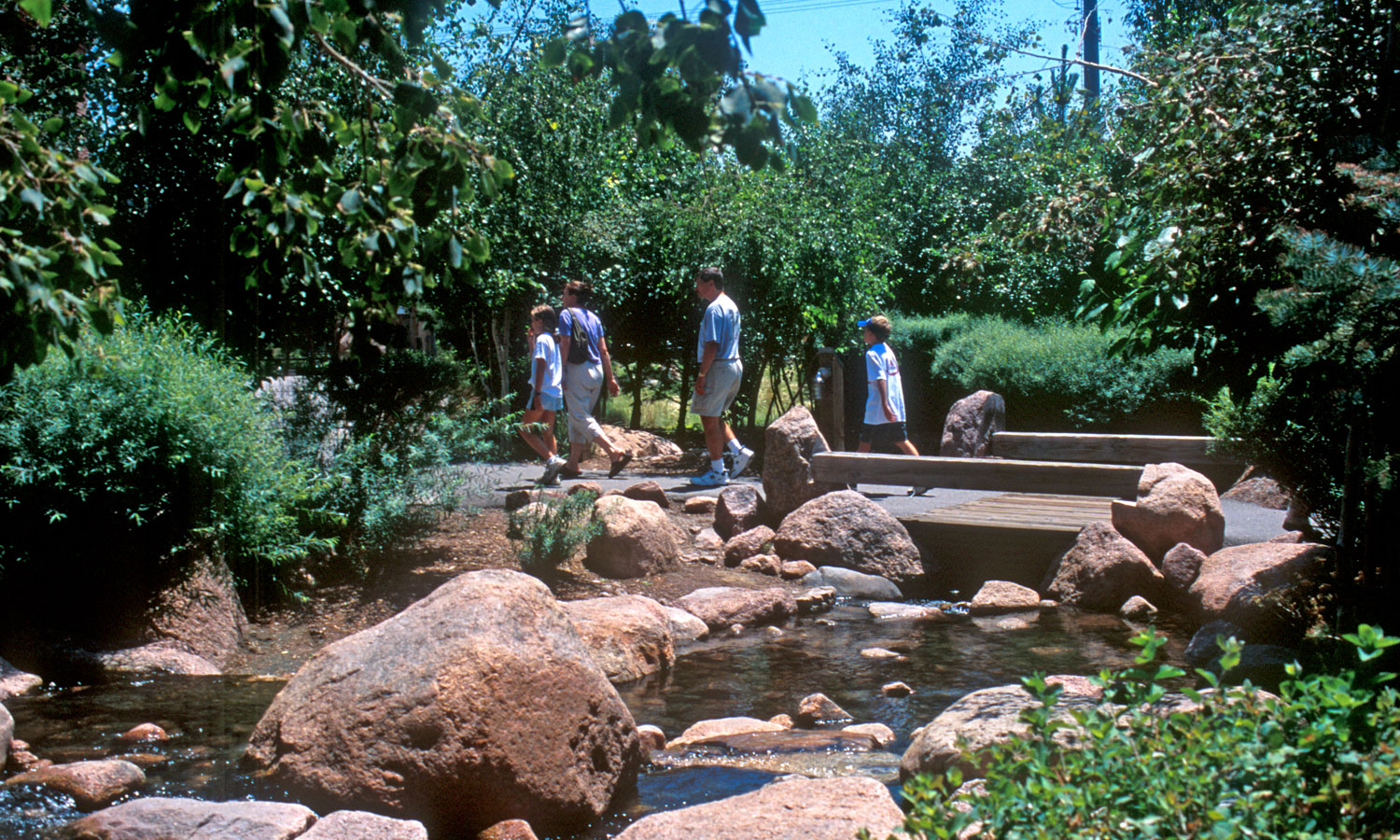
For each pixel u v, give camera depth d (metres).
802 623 7.73
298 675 4.47
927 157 25.56
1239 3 6.92
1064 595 8.46
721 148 2.96
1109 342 14.30
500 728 4.02
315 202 3.92
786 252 15.20
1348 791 2.35
